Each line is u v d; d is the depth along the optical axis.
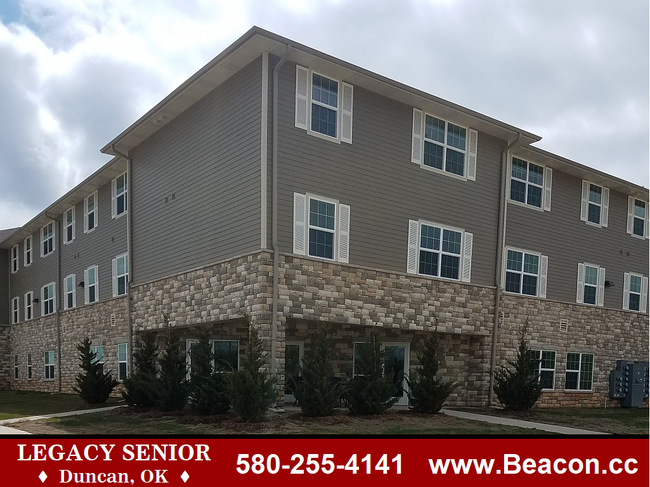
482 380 16.55
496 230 17.12
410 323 14.73
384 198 14.52
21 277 30.36
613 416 15.78
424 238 15.32
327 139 13.55
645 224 22.89
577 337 19.52
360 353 13.56
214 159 14.34
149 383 13.91
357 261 13.87
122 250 19.81
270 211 12.50
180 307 15.39
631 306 21.91
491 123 16.34
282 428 10.83
